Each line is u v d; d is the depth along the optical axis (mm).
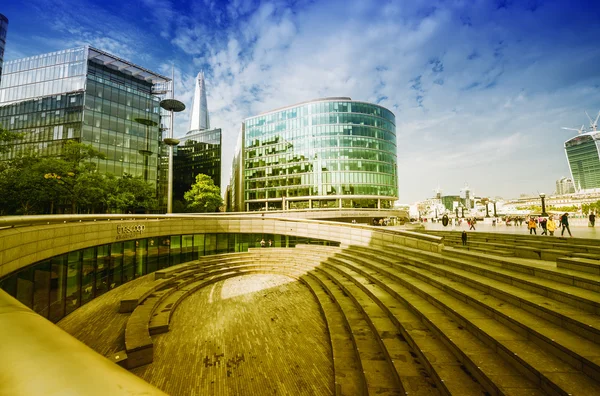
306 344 9867
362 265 16031
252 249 25141
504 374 5043
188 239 24062
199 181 56406
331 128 75000
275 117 81812
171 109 35594
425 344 6633
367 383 6145
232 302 14445
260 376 8055
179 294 15023
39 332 1248
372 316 9016
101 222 15219
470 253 11445
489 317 6898
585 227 26859
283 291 16312
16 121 56469
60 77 56281
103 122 54906
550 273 7535
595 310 5676
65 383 785
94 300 14547
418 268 12188
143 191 43719
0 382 717
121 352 8742
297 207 76875
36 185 27266
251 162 84500
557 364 4836
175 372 8297
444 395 5203
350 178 73500
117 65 60219
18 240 9078
